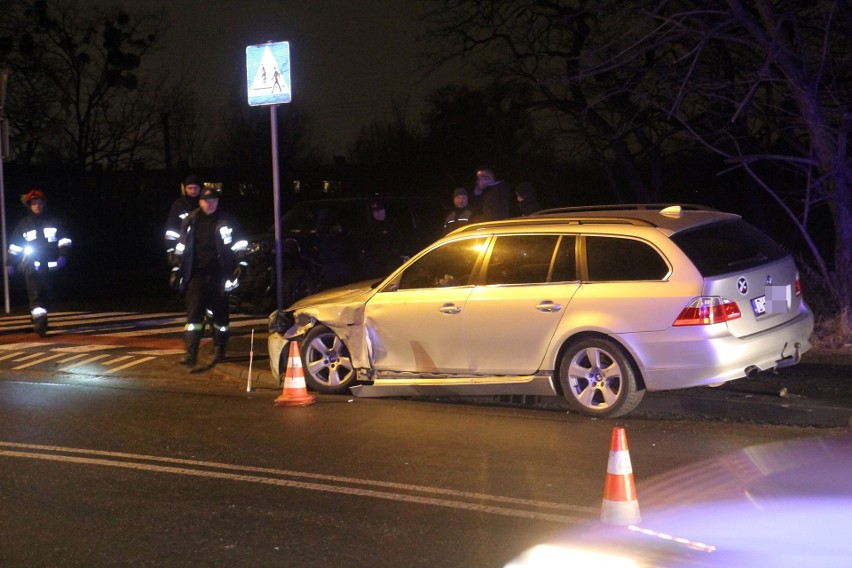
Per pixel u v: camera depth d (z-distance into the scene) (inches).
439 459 281.4
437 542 213.2
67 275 1201.4
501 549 207.8
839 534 211.0
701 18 517.3
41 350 506.9
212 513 237.0
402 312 351.9
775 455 276.2
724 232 324.8
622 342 312.0
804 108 456.4
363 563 201.8
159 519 233.3
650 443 292.8
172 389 404.5
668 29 503.2
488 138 1214.3
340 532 221.3
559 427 315.9
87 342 530.9
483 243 344.8
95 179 1515.7
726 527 217.3
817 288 457.1
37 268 548.4
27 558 209.0
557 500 240.7
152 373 441.4
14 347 518.6
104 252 1389.0
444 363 345.4
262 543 215.3
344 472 270.7
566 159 861.2
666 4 502.3
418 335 348.8
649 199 734.5
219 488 257.9
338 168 1695.4
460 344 340.8
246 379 421.1
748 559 197.6
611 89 626.2
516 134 1163.3
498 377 337.7
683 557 199.8
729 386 350.0
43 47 1354.6
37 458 291.7
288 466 278.4
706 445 289.0
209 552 210.5
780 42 450.3
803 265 471.2
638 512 221.5
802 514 224.8
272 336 395.5
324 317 371.9
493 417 334.0
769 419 319.6
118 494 254.1
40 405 372.5
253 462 283.4
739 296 306.3
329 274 617.6
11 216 1269.7
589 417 326.3
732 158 489.1
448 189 1417.3
